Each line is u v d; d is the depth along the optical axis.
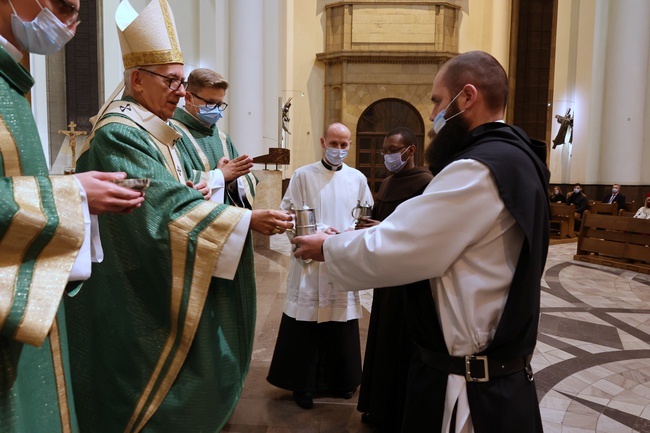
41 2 1.14
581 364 3.59
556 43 14.32
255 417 2.66
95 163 1.74
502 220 1.27
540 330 4.36
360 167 15.44
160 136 1.88
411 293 1.43
